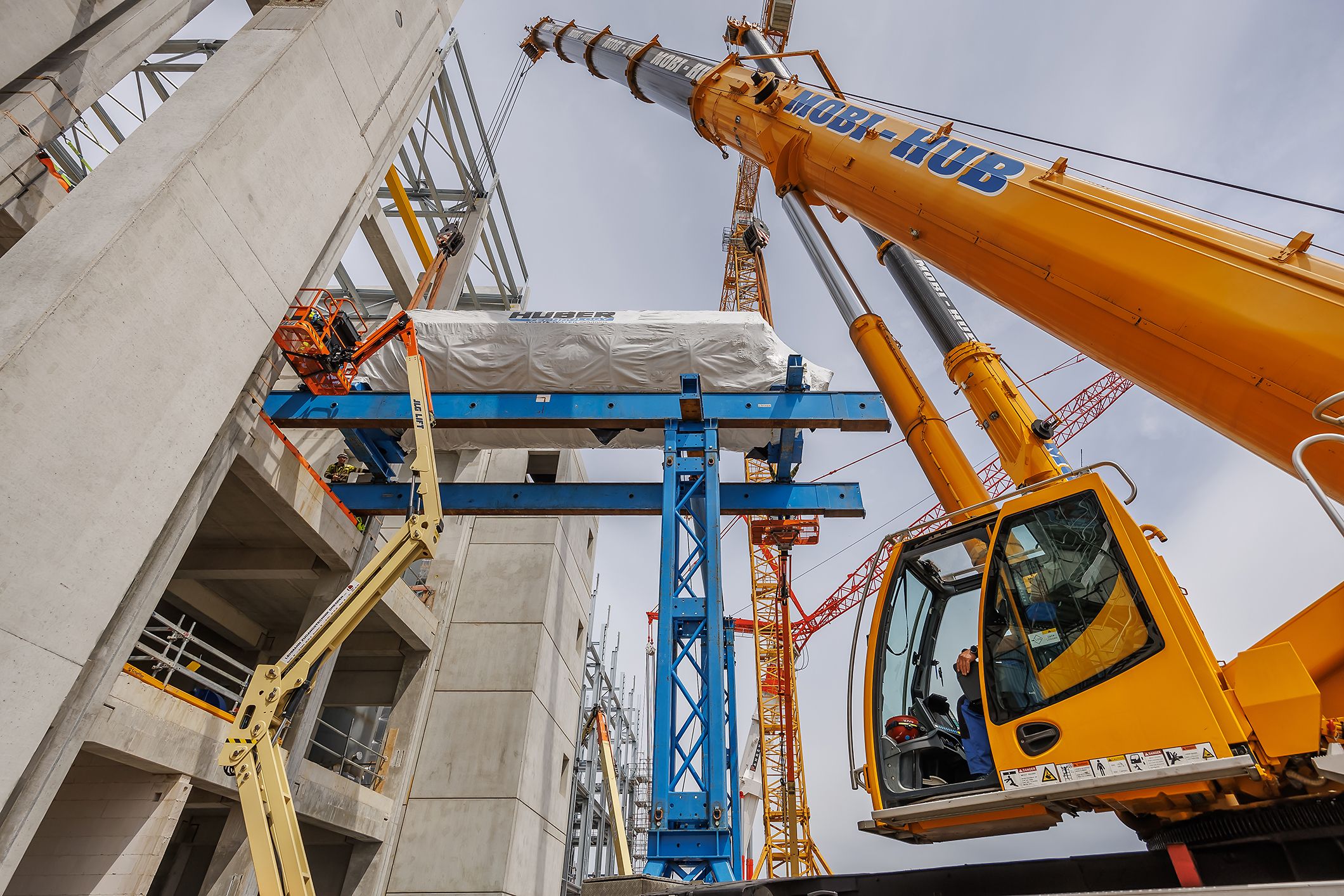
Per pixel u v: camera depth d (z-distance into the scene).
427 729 18.36
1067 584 4.37
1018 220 5.48
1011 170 5.88
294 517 12.91
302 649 9.23
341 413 12.98
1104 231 4.93
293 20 11.49
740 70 11.32
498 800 17.41
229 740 8.50
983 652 4.50
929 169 6.49
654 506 14.23
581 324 13.56
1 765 6.59
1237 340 4.08
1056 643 4.26
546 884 19.73
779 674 35.59
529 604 20.55
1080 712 3.99
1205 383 4.34
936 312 8.34
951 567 5.44
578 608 25.20
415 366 12.05
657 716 10.30
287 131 10.68
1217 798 3.77
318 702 13.50
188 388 8.90
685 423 13.06
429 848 16.72
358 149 12.68
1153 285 4.53
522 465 22.44
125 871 9.11
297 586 16.14
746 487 14.09
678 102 12.78
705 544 11.82
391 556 10.29
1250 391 4.10
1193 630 3.87
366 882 15.69
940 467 8.01
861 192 7.39
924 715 5.06
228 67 10.44
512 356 13.41
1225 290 4.20
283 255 10.67
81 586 7.46
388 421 12.86
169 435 8.62
